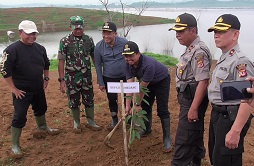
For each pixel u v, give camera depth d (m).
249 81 2.42
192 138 3.57
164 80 4.29
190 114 3.39
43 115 4.88
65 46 4.67
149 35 24.25
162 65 4.29
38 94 4.58
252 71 2.71
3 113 5.93
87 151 4.50
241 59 2.73
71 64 4.73
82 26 4.57
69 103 4.96
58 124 5.45
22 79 4.25
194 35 3.37
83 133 5.08
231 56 2.81
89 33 29.17
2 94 7.12
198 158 3.92
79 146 4.66
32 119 5.66
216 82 2.92
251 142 4.69
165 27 33.44
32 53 4.28
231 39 2.82
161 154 4.38
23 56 4.18
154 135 4.94
